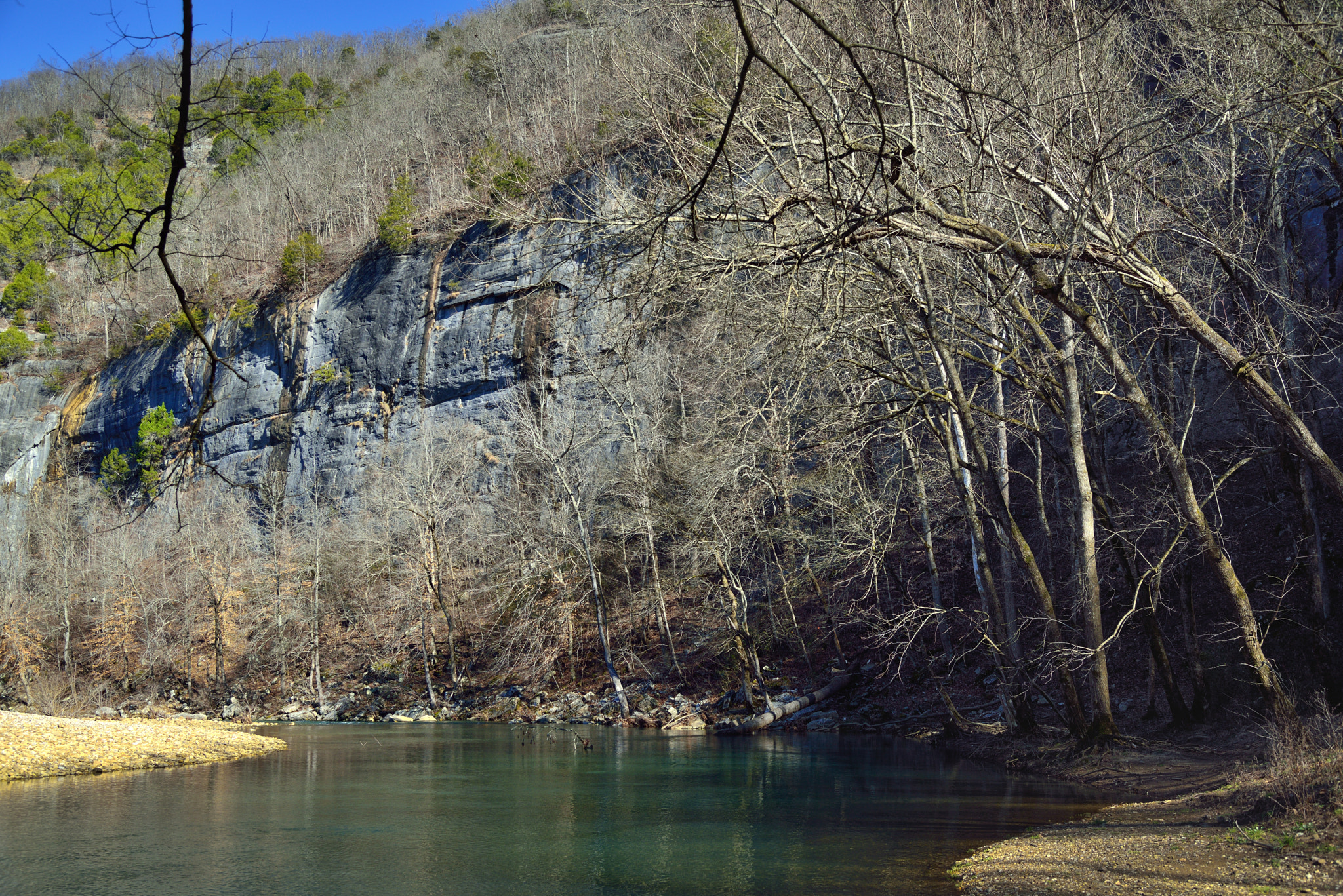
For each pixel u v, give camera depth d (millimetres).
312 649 43562
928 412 18422
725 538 28203
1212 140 18172
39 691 42250
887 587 29500
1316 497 22594
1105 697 16391
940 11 14320
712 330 13789
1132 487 23844
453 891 10008
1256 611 19891
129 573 48156
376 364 58469
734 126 11625
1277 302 17594
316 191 68250
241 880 10625
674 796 16188
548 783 18312
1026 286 16891
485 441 49812
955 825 12469
